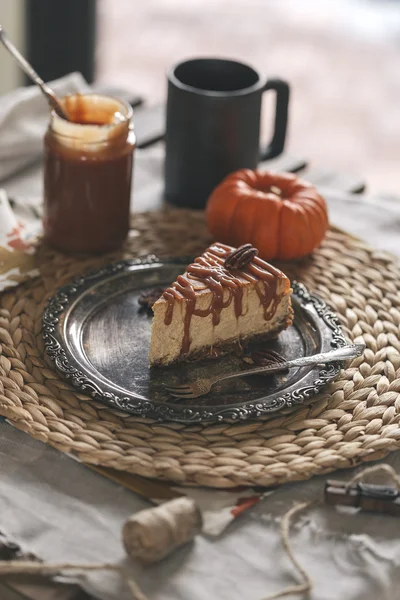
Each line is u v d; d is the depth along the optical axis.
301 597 0.94
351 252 1.25
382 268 1.23
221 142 1.25
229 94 1.23
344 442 1.03
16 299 1.16
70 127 1.16
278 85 1.30
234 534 0.98
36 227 1.25
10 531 0.97
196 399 1.05
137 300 1.15
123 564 0.95
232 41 2.64
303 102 2.45
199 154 1.26
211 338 1.10
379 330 1.15
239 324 1.11
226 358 1.11
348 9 2.90
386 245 1.29
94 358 1.09
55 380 1.07
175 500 0.96
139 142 1.41
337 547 0.98
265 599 0.93
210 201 1.23
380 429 1.04
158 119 1.46
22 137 1.32
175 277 1.18
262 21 2.80
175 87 1.24
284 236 1.20
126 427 1.04
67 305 1.13
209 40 2.63
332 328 1.13
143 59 2.50
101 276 1.17
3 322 1.12
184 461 1.01
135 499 1.00
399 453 1.05
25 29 1.95
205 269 1.11
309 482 1.02
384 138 2.36
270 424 1.05
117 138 1.18
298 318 1.15
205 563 0.96
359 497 0.99
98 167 1.17
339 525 0.99
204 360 1.10
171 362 1.09
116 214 1.20
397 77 2.62
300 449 1.03
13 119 1.33
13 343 1.10
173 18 2.77
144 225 1.26
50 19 1.95
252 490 1.01
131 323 1.13
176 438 1.03
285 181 1.24
